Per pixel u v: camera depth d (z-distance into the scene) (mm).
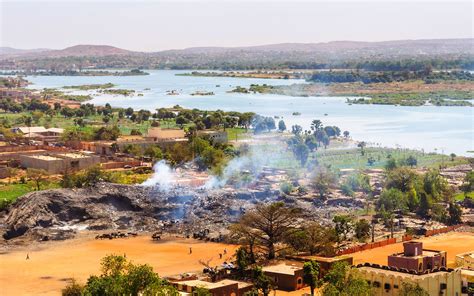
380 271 186500
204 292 177000
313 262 195500
